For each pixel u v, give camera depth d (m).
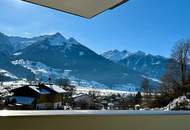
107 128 2.25
